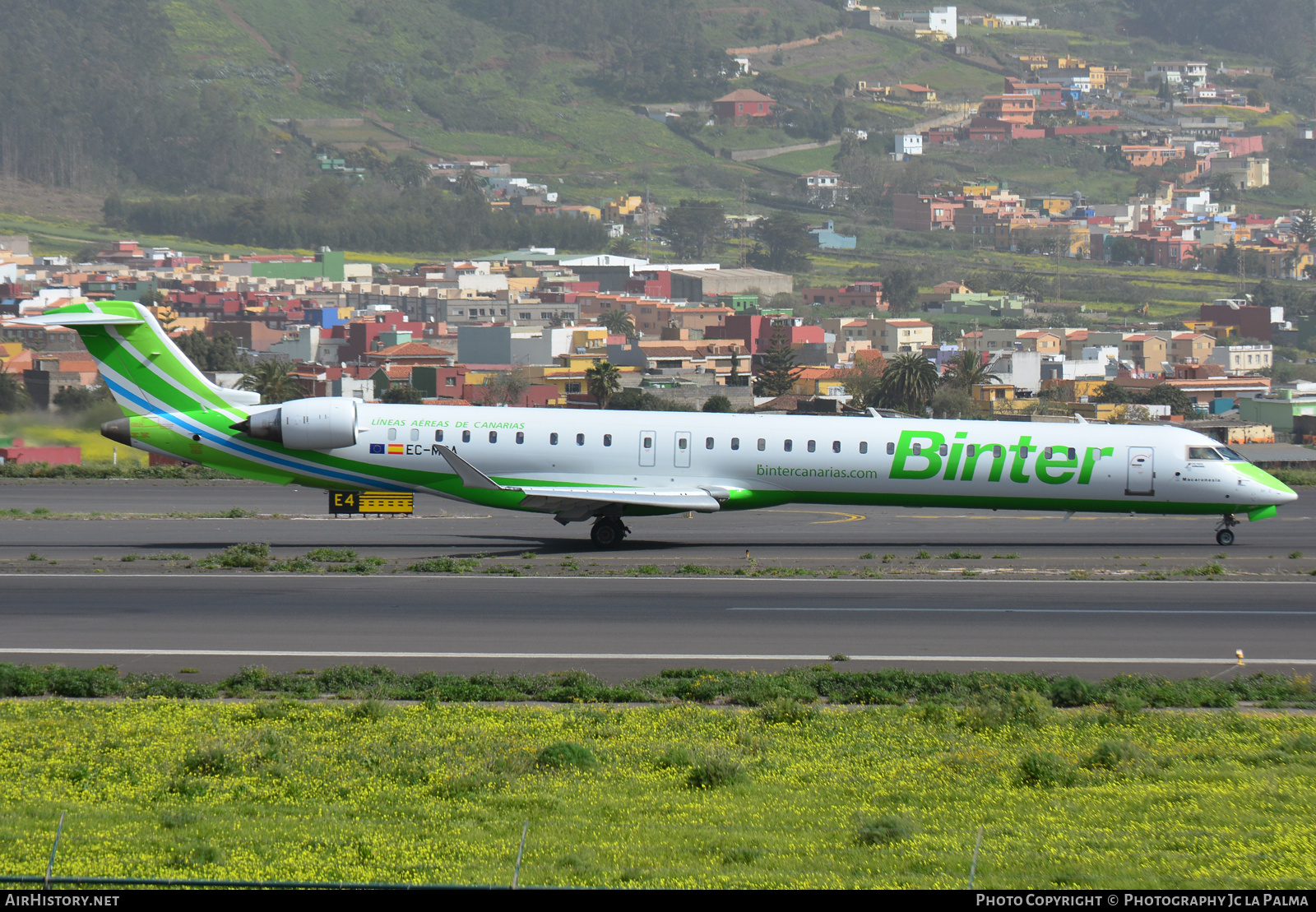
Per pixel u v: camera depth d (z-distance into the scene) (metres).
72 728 84.69
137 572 148.00
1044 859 59.53
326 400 169.00
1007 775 75.19
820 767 77.25
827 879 56.31
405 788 71.94
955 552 168.50
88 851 59.38
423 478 171.50
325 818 65.88
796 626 121.00
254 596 133.50
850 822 65.94
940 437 174.25
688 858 59.47
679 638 115.88
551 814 67.12
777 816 67.00
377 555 164.75
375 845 60.75
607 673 104.38
